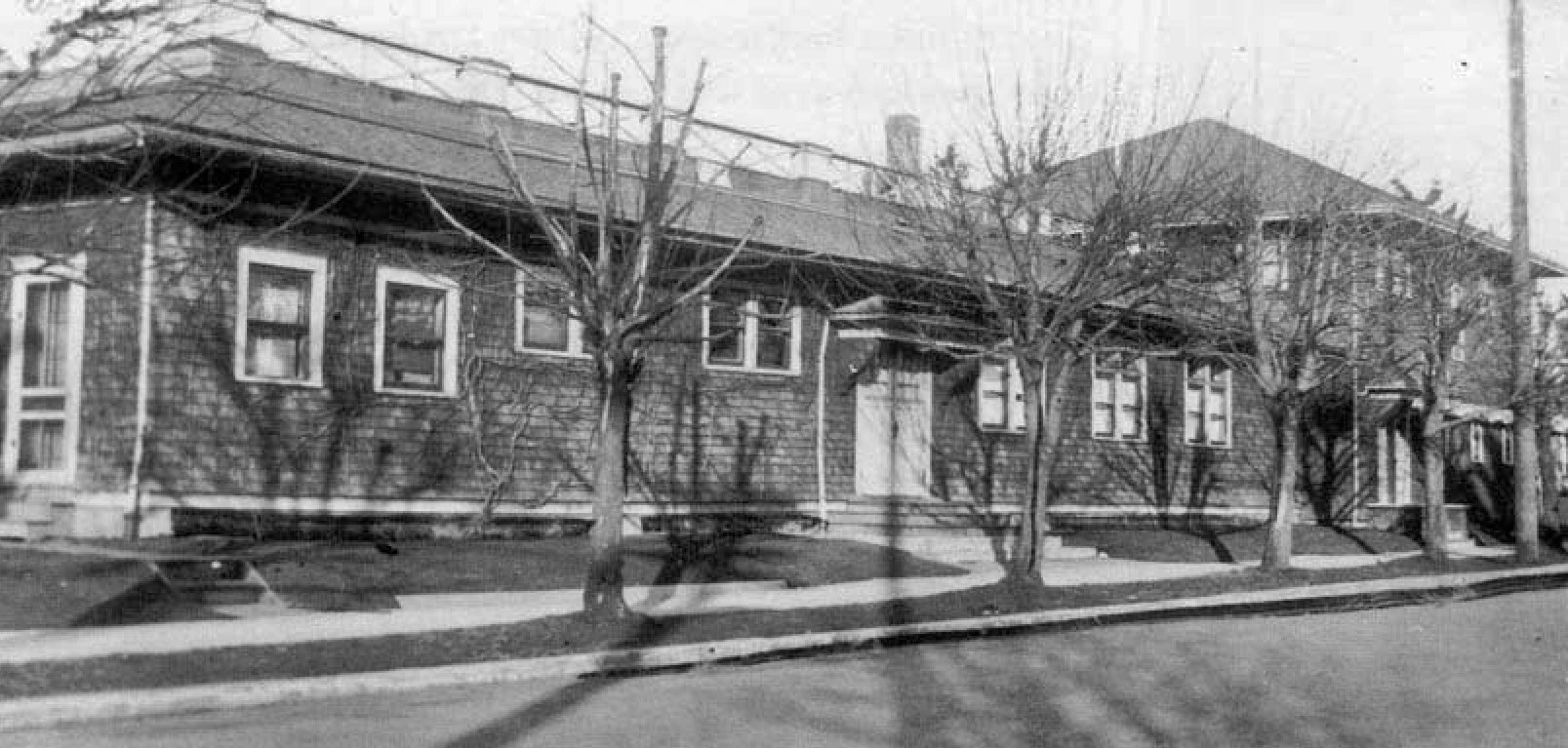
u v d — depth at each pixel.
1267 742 10.36
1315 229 24.33
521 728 10.35
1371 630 18.28
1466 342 35.84
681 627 15.18
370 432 18.97
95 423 17.17
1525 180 29.64
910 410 26.09
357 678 11.99
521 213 19.33
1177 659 14.95
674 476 22.56
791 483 24.27
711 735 10.15
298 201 18.11
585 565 18.77
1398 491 38.12
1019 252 21.78
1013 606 18.62
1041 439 19.81
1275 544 24.12
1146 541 28.31
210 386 17.41
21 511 17.55
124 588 14.85
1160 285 20.08
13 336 17.94
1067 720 11.09
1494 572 27.08
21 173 16.67
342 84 20.12
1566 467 44.28
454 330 19.92
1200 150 24.36
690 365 22.80
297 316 18.34
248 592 15.71
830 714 11.17
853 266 23.16
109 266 17.03
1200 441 32.94
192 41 13.81
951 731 10.47
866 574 20.98
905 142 23.50
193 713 10.89
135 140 14.09
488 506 20.16
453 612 15.35
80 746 9.45
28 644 12.47
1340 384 29.59
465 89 21.97
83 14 12.09
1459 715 11.71
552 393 21.05
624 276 14.65
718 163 24.06
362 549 18.00
